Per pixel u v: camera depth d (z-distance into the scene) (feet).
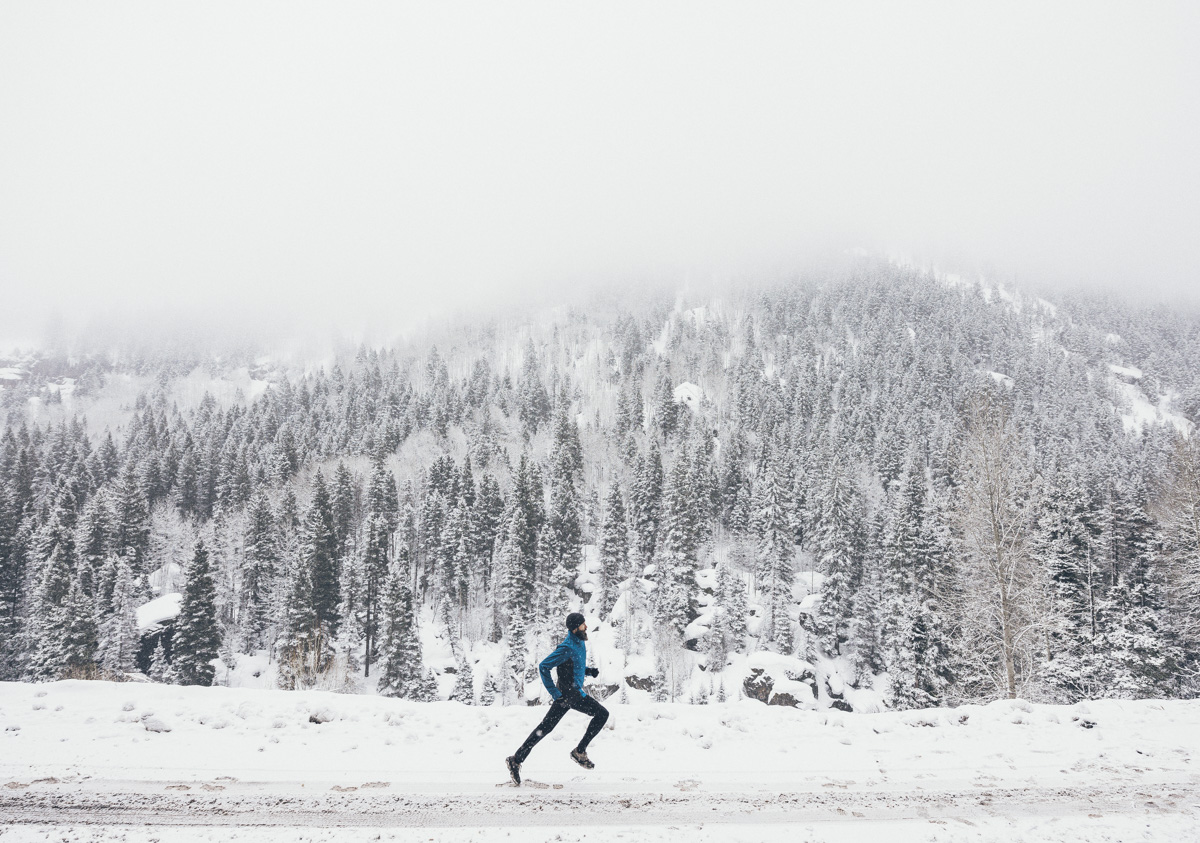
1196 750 29.01
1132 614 113.70
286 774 25.16
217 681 170.40
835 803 23.25
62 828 20.49
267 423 407.85
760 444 347.56
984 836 21.03
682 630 207.10
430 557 247.29
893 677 130.62
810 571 253.65
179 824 20.86
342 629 179.32
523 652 198.70
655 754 27.66
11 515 214.48
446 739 29.53
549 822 21.15
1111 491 172.24
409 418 409.28
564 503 252.01
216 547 219.61
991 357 599.16
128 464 295.28
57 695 34.68
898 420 382.63
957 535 105.60
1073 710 34.35
